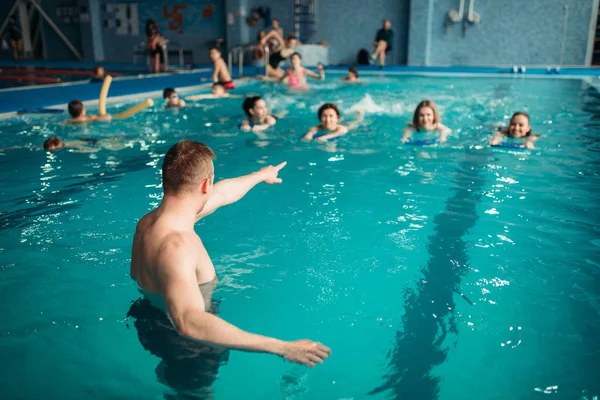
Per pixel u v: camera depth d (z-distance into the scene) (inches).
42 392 60.4
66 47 768.9
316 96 347.9
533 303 81.2
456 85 417.4
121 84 401.1
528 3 570.6
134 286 75.8
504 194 136.3
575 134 211.2
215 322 57.4
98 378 62.2
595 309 79.0
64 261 95.7
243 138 209.9
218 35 700.0
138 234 73.7
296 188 141.9
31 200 131.9
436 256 99.0
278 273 91.1
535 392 60.6
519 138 198.8
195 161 69.3
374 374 64.4
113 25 737.0
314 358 56.7
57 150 187.2
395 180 149.8
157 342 67.0
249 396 59.4
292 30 665.0
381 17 633.0
